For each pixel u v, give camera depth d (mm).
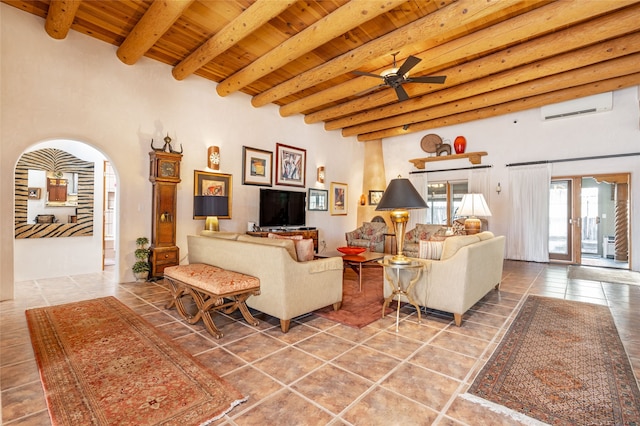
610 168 5688
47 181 4738
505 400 1666
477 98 5543
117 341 2365
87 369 1942
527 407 1608
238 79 4703
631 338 2492
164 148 4398
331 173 7535
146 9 3365
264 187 5973
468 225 4766
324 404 1622
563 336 2535
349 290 4023
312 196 7039
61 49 3701
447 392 1743
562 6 3045
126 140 4234
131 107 4277
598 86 5160
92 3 3264
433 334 2586
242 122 5617
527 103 5781
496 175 6867
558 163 6199
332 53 4168
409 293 3018
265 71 4297
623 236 6332
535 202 6375
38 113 3551
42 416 1506
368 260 4121
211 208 4367
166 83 4625
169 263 4430
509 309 3254
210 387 1756
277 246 2654
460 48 3744
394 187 2779
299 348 2297
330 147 7516
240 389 1747
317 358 2141
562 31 3643
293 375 1910
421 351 2264
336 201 7656
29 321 2754
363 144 8500
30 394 1687
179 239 4754
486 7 2914
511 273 5195
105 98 4047
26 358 2094
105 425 1427
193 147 4930
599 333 2596
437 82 3902
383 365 2047
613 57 3957
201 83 5023
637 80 4883
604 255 6789
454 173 7445
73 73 3791
